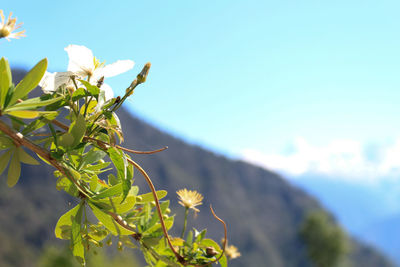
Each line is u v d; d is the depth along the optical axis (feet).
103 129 3.34
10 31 2.92
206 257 3.81
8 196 215.10
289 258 335.26
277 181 446.19
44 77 3.38
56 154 3.00
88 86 3.29
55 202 224.94
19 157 3.01
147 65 3.39
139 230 3.78
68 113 3.47
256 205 404.16
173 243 3.89
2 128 2.80
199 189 375.25
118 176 3.28
